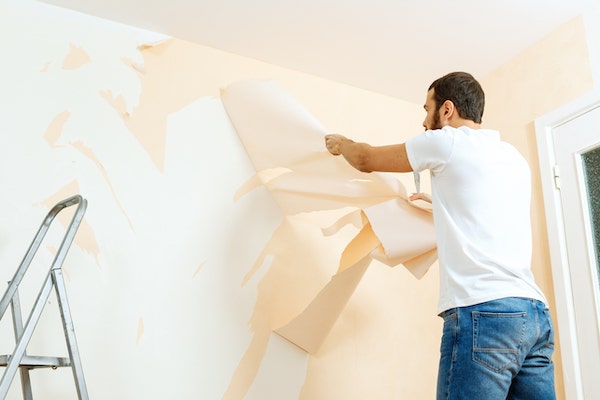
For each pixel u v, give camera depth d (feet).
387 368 8.96
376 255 7.67
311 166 8.16
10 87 7.80
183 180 8.45
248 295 8.35
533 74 9.39
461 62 9.85
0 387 5.03
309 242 9.00
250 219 8.68
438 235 5.88
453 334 5.37
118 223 7.89
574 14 8.72
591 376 7.82
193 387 7.66
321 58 9.61
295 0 8.38
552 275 8.58
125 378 7.35
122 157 8.18
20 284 7.16
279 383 8.15
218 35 9.06
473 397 5.13
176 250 8.11
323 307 7.99
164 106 8.66
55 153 7.80
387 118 10.41
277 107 8.23
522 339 5.30
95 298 7.48
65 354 7.16
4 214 7.32
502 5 8.46
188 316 7.91
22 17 8.11
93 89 8.29
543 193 8.91
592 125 8.38
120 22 8.72
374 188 7.74
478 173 5.82
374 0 8.34
